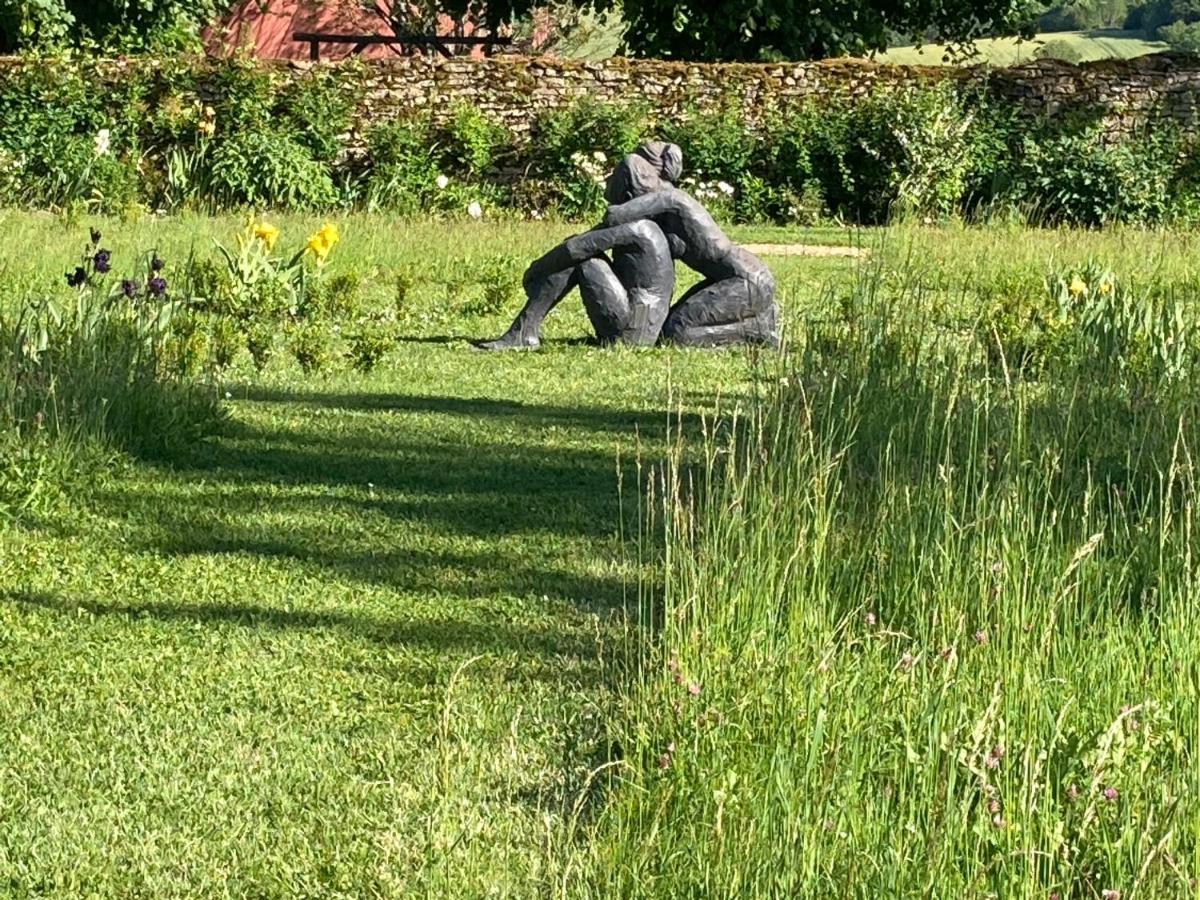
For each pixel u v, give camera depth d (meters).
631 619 6.53
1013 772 4.35
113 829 4.74
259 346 11.62
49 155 24.42
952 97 27.38
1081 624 5.32
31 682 5.77
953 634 5.20
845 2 32.72
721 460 8.48
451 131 26.70
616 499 8.30
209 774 5.09
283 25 35.50
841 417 7.70
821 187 26.97
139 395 8.98
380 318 14.39
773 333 12.80
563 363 12.17
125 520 7.71
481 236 20.42
